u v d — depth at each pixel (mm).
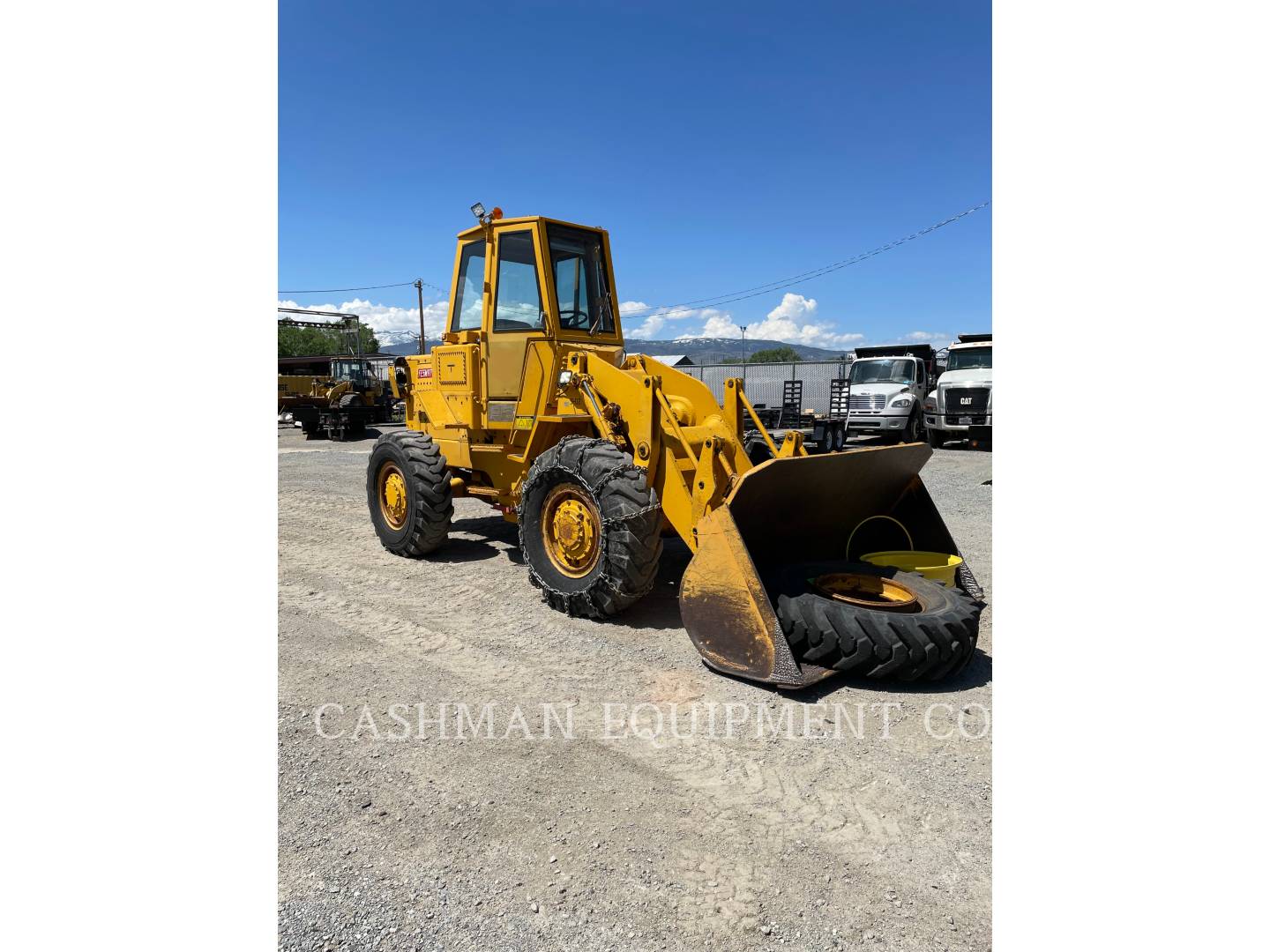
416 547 6105
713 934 2031
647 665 3916
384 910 2113
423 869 2287
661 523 4441
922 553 4590
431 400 6531
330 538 7090
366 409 20891
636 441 4586
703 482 4223
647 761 2941
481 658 3992
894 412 17641
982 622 4566
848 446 17875
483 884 2223
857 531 4965
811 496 4301
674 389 5340
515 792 2711
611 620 4629
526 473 5523
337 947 1972
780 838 2451
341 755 2961
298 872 2260
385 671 3812
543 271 5414
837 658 3584
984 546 6684
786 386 16625
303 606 4891
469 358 5914
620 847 2402
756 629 3602
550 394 5309
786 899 2168
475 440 6074
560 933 2035
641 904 2148
